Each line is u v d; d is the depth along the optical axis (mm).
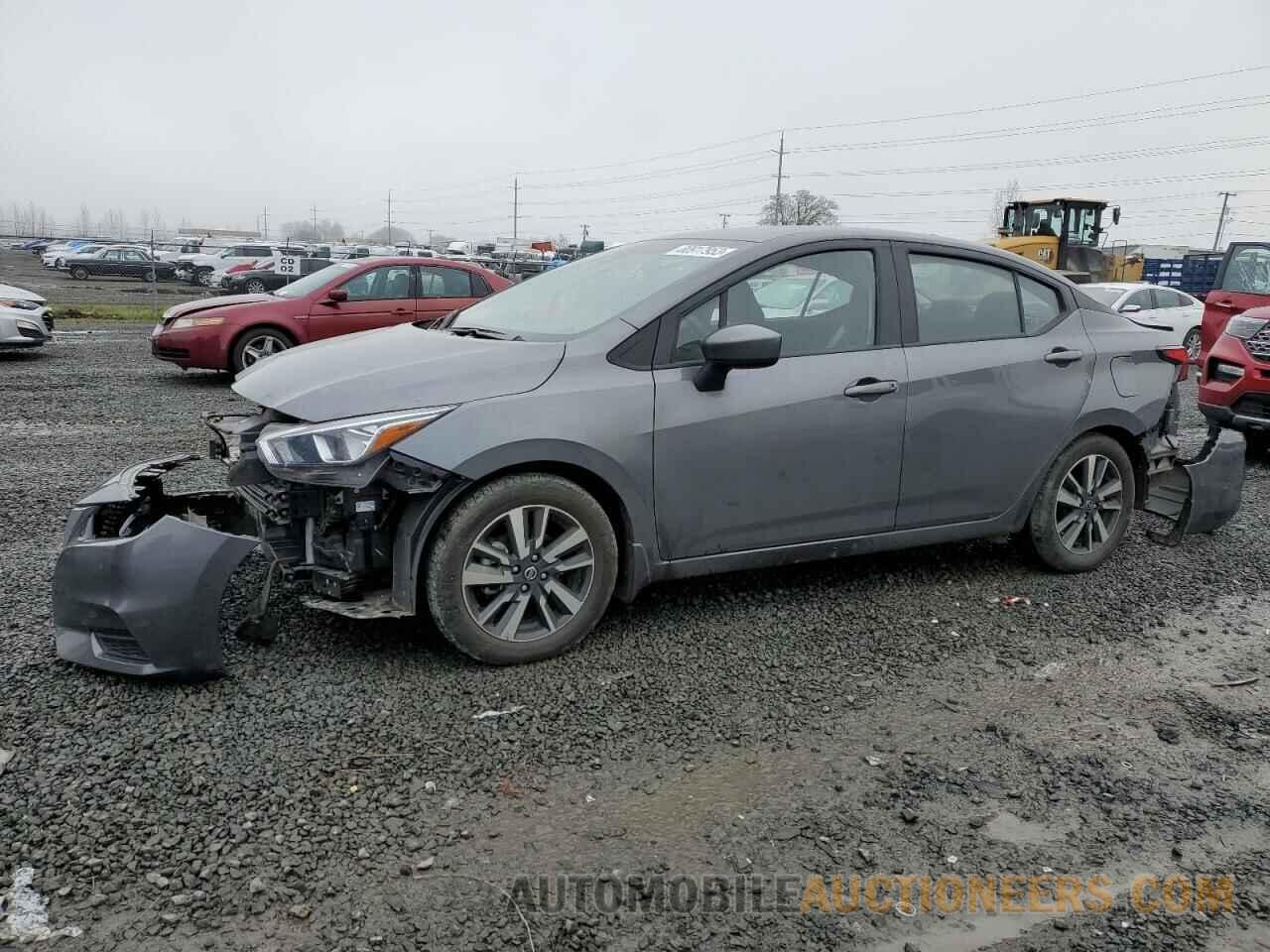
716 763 3197
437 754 3162
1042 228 25562
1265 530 6105
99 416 9039
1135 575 5137
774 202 56938
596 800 2961
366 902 2475
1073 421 4836
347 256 44000
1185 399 12156
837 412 4207
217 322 11086
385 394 3570
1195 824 2961
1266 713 3684
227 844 2662
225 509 4512
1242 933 2496
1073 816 2975
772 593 4684
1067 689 3820
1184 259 26734
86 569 3438
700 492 4008
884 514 4469
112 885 2488
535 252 42094
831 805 2982
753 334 3707
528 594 3781
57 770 2955
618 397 3799
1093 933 2475
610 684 3697
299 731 3250
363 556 3645
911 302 4488
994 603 4672
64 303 25250
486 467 3568
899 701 3668
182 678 3484
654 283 4180
